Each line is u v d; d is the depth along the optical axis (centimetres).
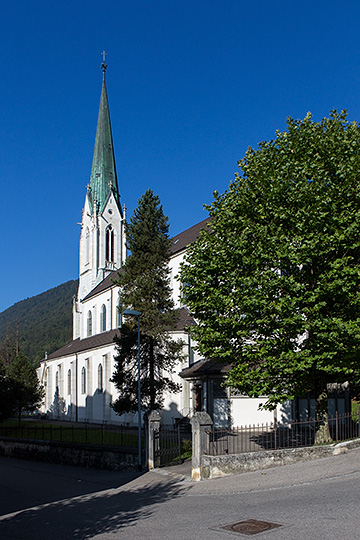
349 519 1126
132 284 3697
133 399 3497
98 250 7512
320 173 2169
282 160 2308
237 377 2191
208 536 1105
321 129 2356
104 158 7738
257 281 2092
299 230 2092
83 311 7381
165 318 3522
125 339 3538
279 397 2098
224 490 1677
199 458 1955
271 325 2081
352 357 2036
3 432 4228
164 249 3756
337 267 2005
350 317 2130
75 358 6744
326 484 1559
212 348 2323
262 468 1952
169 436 2820
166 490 1828
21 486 2261
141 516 1407
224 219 2373
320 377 2280
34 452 3419
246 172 2438
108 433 3588
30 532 1324
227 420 3519
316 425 2294
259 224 2231
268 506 1349
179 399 4159
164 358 3572
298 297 2044
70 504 1733
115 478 2292
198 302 2364
